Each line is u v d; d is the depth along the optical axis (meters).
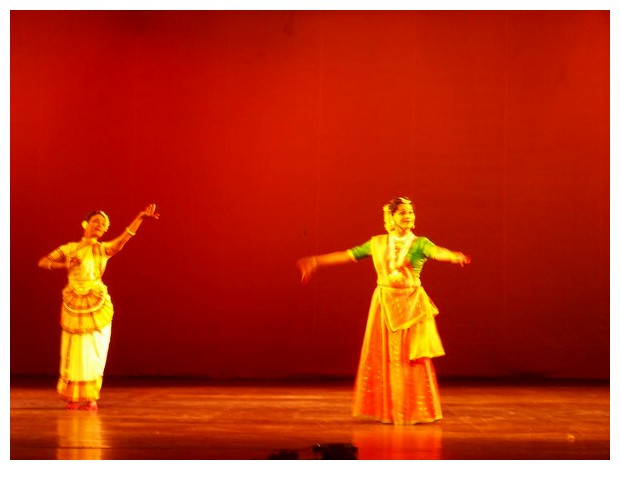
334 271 8.20
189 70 8.34
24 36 8.39
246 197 8.26
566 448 3.95
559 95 8.23
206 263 8.23
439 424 4.77
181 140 8.30
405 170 8.22
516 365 8.11
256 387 7.22
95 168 8.30
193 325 8.23
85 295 5.45
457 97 8.26
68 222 8.29
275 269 8.23
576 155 8.19
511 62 8.26
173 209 8.27
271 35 8.34
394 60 8.29
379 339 4.87
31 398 6.14
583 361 8.09
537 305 8.12
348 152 8.24
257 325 8.21
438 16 8.30
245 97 8.31
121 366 8.20
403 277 4.81
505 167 8.20
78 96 8.34
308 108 8.28
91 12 8.38
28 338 8.23
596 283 8.12
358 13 8.32
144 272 8.23
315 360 8.17
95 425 4.66
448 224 8.18
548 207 8.17
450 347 8.12
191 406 5.68
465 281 8.15
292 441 4.11
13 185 8.29
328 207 8.23
